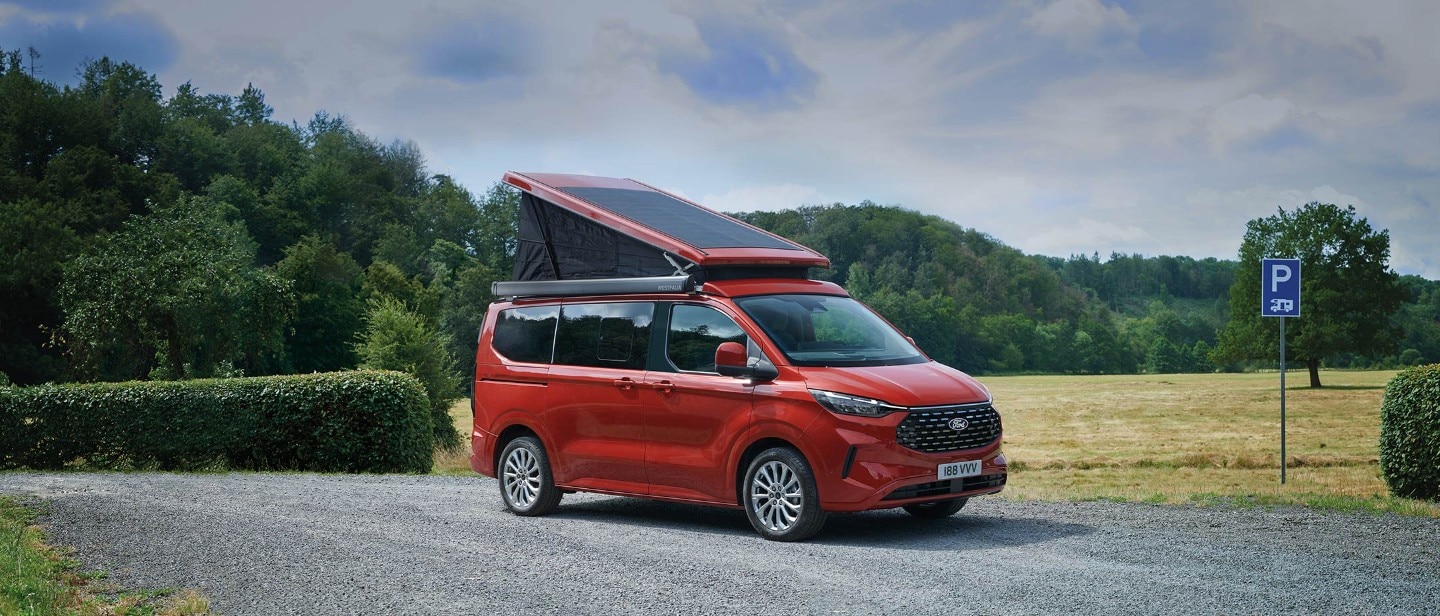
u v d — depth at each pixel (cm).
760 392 871
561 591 684
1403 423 1178
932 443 838
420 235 13325
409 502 1136
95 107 10000
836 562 758
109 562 806
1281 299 1466
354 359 7831
